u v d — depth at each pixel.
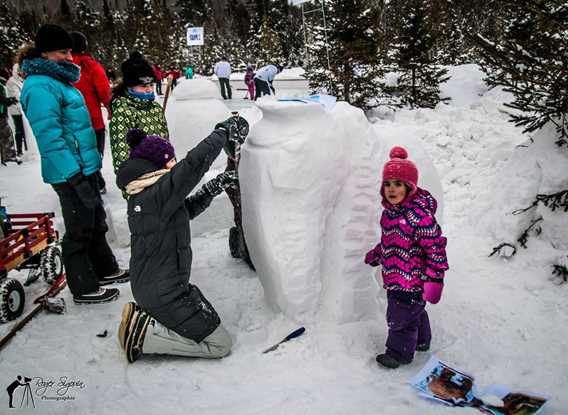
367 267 3.19
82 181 3.52
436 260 2.63
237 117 3.13
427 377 2.63
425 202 2.73
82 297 3.80
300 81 21.16
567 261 3.56
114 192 6.65
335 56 9.35
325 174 3.04
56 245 4.64
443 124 6.63
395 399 2.48
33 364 3.01
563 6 3.88
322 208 3.12
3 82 8.67
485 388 2.57
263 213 3.08
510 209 4.16
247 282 4.00
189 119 6.57
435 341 3.05
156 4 42.75
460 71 10.08
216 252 4.72
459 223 4.69
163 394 2.67
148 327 2.92
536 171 4.18
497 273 3.82
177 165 2.82
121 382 2.81
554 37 4.08
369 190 3.17
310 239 3.06
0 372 2.94
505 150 5.39
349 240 3.15
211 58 41.06
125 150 3.80
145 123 3.90
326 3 9.55
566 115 4.21
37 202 6.36
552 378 2.61
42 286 4.20
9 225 4.09
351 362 2.85
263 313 3.44
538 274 3.68
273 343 3.08
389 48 9.92
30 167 8.52
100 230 4.07
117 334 3.34
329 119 3.08
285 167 2.96
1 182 7.47
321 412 2.41
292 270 3.06
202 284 4.02
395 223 2.74
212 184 3.22
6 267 3.60
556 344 2.91
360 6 9.37
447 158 5.93
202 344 2.97
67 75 3.61
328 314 3.17
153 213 2.80
